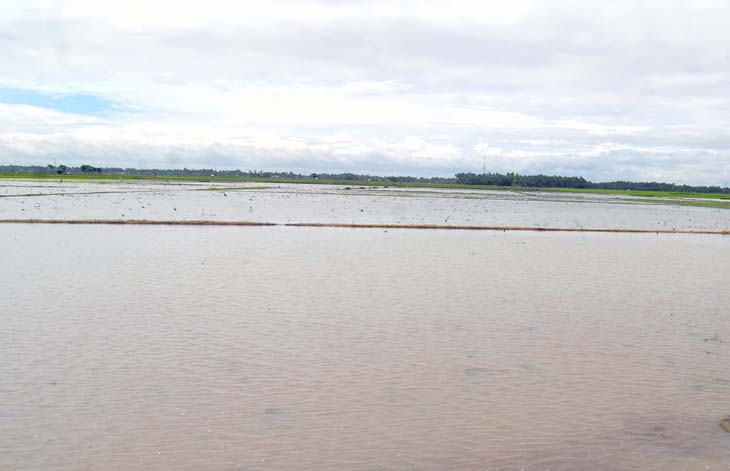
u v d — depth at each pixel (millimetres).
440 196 108188
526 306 20453
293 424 11125
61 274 23812
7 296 19844
